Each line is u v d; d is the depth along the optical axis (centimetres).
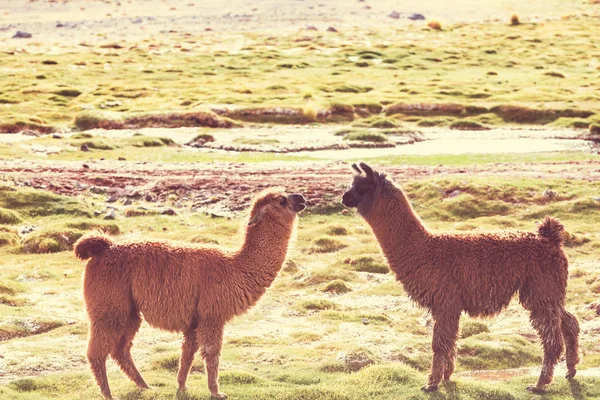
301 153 3603
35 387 1098
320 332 1426
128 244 1002
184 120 4362
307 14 10706
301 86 5638
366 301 1650
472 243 1055
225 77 6231
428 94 5303
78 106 4941
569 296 1598
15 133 3972
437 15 10606
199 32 9369
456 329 1055
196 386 1073
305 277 1802
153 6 11644
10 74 6228
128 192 2641
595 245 2012
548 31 8938
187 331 1015
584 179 2741
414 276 1062
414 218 1078
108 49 7938
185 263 986
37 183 2673
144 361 1216
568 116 4591
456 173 2917
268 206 1018
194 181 2762
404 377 1098
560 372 1191
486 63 7088
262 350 1291
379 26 9656
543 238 1064
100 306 977
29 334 1422
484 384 1074
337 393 1048
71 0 12069
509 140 3994
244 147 3669
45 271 1822
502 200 2477
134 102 5062
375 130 4119
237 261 1008
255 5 11512
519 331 1430
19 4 11669
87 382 1119
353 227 2323
